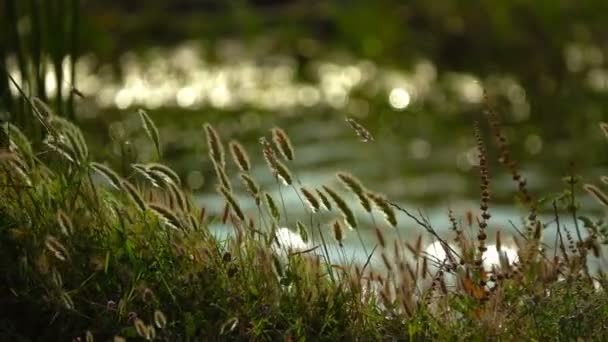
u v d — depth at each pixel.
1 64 10.21
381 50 29.67
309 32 32.88
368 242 13.46
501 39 27.89
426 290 8.64
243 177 8.53
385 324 8.34
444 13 29.81
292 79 27.94
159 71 27.94
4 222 8.45
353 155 20.08
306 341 8.10
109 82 26.73
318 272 8.46
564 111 22.67
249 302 8.21
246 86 27.00
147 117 8.72
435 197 17.00
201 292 8.16
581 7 28.23
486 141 20.95
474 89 25.73
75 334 7.99
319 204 8.43
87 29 29.22
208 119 22.62
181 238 8.46
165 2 34.91
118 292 8.26
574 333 8.11
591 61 26.41
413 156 19.92
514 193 16.92
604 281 8.55
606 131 8.70
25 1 12.33
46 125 8.68
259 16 34.72
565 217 14.13
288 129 22.48
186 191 9.05
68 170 8.94
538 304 8.20
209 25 32.84
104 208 8.76
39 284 8.18
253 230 8.46
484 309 8.23
